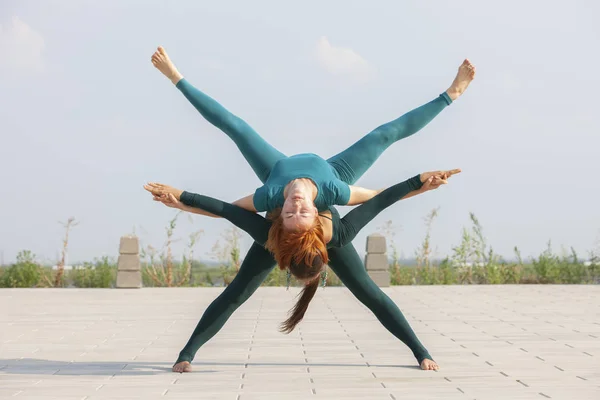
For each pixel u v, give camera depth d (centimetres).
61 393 545
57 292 1481
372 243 1570
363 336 858
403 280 1728
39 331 913
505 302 1273
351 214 589
